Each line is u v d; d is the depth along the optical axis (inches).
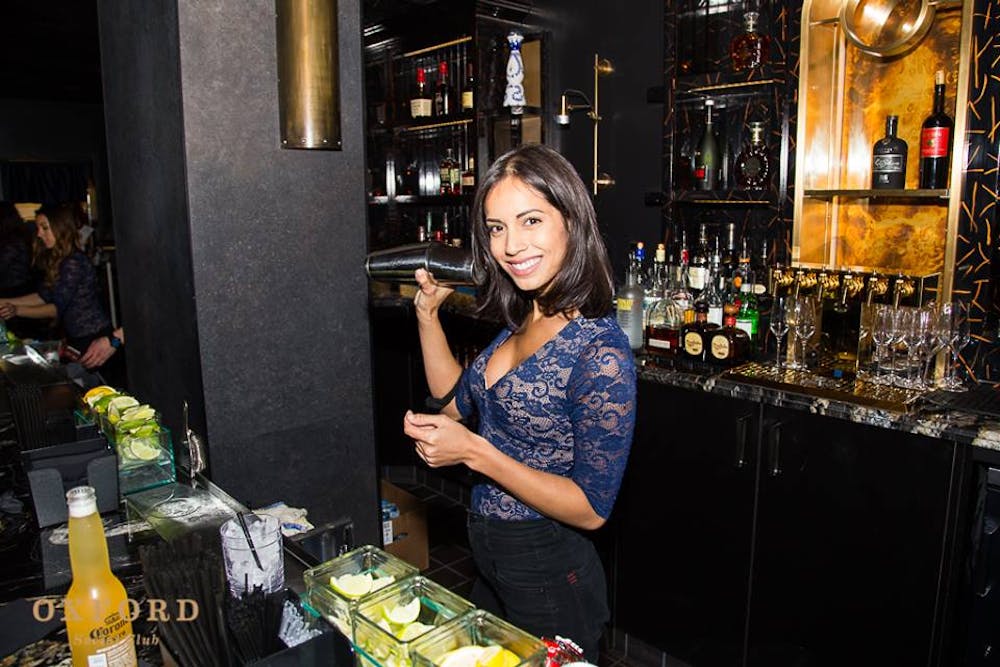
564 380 51.4
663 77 119.1
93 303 150.0
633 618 102.3
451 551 134.5
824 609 83.4
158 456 61.9
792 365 96.6
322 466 77.4
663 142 114.4
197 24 63.2
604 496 50.3
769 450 86.0
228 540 42.5
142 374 83.0
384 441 166.7
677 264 117.4
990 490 70.0
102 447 62.0
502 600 57.2
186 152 64.1
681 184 114.8
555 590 54.8
